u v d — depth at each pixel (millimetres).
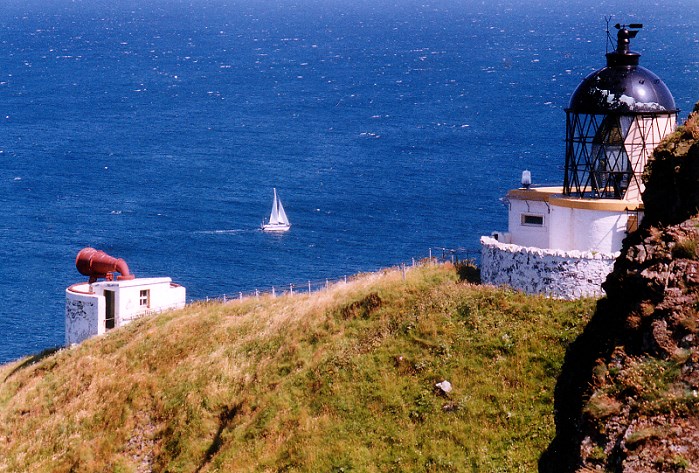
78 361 79188
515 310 63000
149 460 66875
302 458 58469
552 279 63625
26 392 77875
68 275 178875
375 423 58875
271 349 70438
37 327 148875
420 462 55188
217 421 66875
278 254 189375
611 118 66562
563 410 38031
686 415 31828
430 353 62219
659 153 40188
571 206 66062
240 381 68625
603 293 61781
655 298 34688
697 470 30781
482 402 57375
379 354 63750
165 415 69438
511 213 71625
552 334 60125
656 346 33500
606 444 32562
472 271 71000
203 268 182250
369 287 71625
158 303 94125
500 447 54344
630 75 66875
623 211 64625
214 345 74750
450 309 65125
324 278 170375
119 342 80812
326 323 69625
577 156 69062
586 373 36625
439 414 57688
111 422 71062
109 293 93562
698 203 37312
